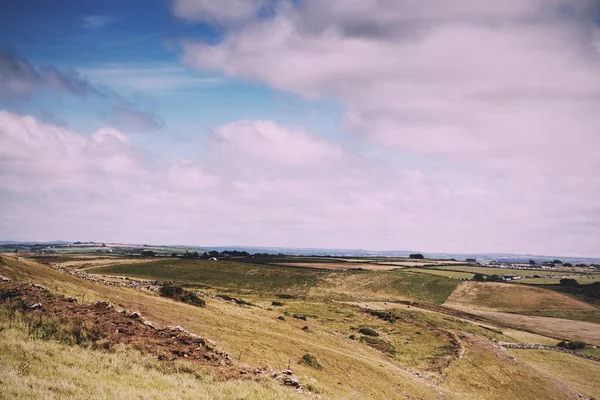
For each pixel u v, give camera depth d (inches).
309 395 997.2
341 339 2219.5
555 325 4370.1
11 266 1483.8
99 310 1101.1
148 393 688.4
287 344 1581.0
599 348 3494.1
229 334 1477.6
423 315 3897.6
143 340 988.6
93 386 659.4
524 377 2300.7
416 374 1941.4
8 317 922.7
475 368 2246.6
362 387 1407.5
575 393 2261.3
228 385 866.1
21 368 669.3
